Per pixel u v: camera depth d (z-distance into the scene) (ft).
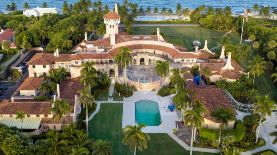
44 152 279.08
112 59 479.82
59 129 345.51
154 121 374.22
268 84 463.42
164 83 458.91
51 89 407.64
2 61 540.52
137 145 271.69
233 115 314.96
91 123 364.79
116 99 421.59
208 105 353.92
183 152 317.22
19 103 358.23
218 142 322.75
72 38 603.26
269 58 514.27
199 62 485.97
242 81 435.94
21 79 486.38
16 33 641.81
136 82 446.19
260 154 309.63
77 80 450.71
